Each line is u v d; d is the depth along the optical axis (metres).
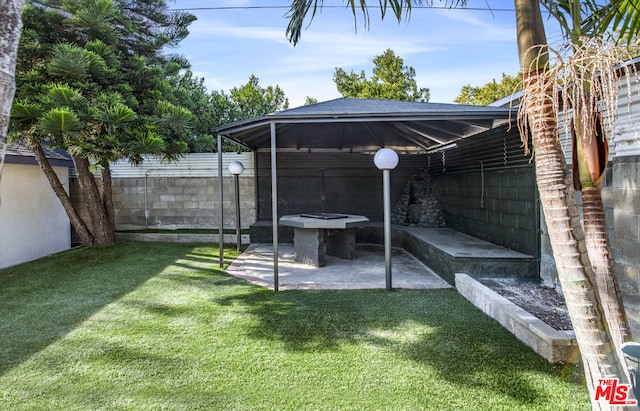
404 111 4.76
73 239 9.84
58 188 8.14
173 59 9.53
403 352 3.13
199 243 9.06
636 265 3.27
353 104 6.11
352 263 6.88
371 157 9.65
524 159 5.22
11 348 3.31
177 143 8.23
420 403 2.42
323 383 2.68
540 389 2.53
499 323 3.71
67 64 6.41
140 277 5.88
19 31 1.52
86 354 3.18
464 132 6.62
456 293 4.84
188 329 3.72
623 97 3.25
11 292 5.15
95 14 6.93
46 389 2.64
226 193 9.95
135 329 3.73
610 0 2.56
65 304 4.57
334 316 4.03
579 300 1.72
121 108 6.50
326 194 9.72
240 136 6.93
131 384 2.70
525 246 5.29
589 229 1.85
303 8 3.32
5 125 1.48
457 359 2.99
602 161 1.77
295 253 7.07
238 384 2.68
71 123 5.99
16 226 7.60
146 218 10.05
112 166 9.91
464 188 7.50
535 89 1.78
